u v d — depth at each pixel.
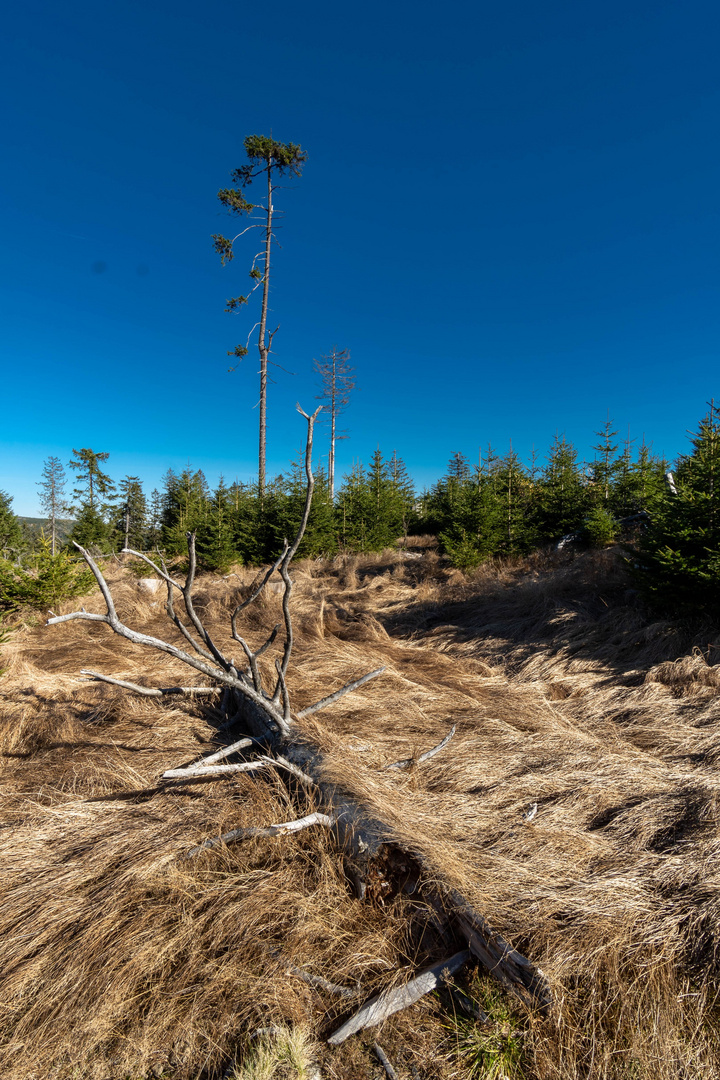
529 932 1.86
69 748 3.41
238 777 2.87
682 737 3.47
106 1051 1.54
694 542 5.18
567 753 3.28
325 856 2.18
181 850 2.25
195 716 3.90
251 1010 1.62
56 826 2.50
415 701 4.24
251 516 14.82
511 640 6.04
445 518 12.79
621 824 2.53
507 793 2.81
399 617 7.51
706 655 4.63
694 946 1.83
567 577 7.41
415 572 10.60
